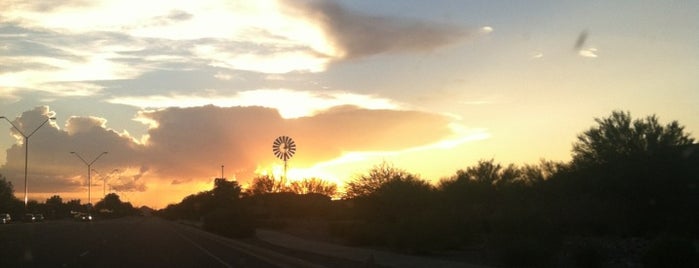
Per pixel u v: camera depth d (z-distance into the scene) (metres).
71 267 27.56
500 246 33.19
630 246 32.53
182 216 161.75
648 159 40.47
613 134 43.38
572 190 45.09
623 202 41.12
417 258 31.08
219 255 35.53
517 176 53.81
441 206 46.88
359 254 34.16
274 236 55.75
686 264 24.52
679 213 39.06
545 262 27.25
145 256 34.22
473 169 54.75
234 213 58.41
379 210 46.53
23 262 29.94
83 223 110.31
